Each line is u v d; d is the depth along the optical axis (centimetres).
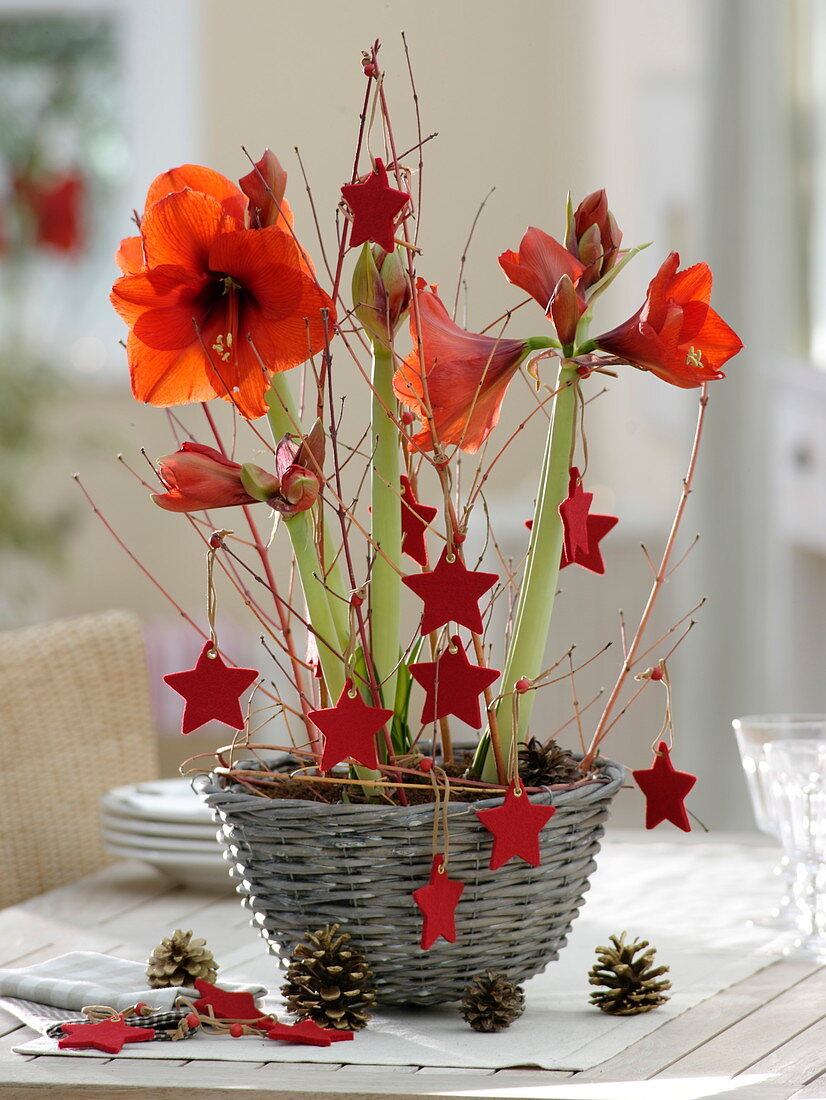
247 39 833
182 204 214
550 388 228
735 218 583
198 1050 218
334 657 225
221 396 222
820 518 528
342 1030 221
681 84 676
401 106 838
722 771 586
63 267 852
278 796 226
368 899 220
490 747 225
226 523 802
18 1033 226
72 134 858
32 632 327
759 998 232
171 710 744
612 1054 217
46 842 318
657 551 632
